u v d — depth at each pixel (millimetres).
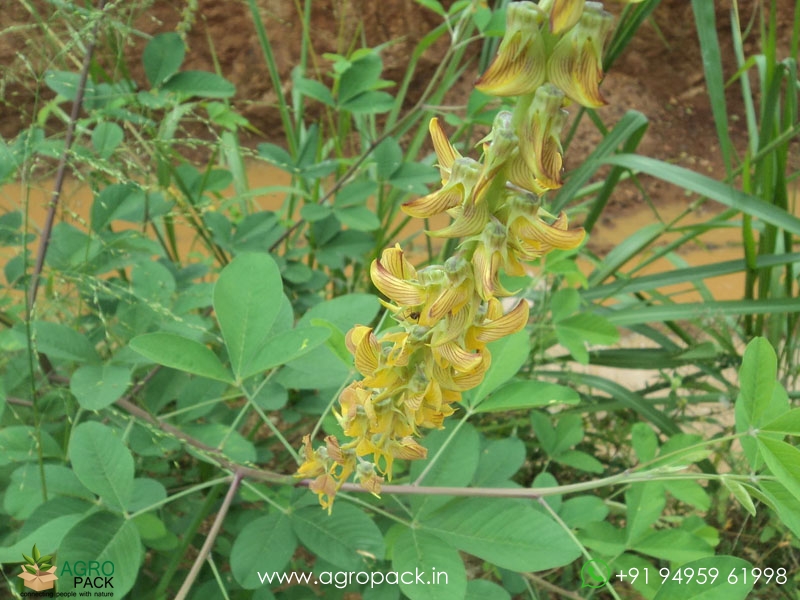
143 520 321
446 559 303
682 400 605
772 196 613
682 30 1135
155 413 414
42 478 335
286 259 557
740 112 1187
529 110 180
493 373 361
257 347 327
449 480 349
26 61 397
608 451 608
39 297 466
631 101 1155
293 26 1023
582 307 622
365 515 331
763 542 528
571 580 505
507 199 196
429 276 211
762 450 275
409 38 1068
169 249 734
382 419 246
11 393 415
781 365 631
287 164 558
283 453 561
